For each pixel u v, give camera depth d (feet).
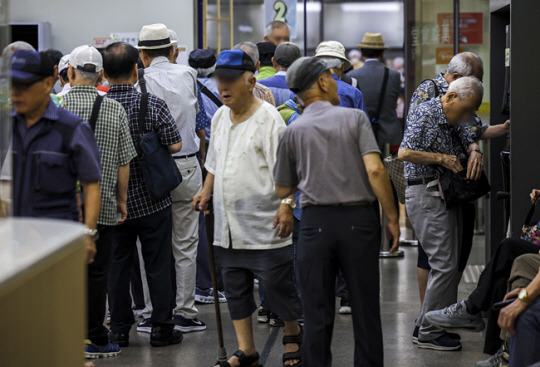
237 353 22.16
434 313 23.53
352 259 18.94
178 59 41.57
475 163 24.00
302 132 19.26
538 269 19.93
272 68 30.81
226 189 21.65
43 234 12.09
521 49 23.91
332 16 78.89
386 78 38.78
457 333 26.66
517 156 24.06
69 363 11.95
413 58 44.75
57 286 11.39
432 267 24.57
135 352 24.82
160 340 25.38
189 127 26.43
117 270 25.16
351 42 79.20
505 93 26.13
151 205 24.45
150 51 26.61
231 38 43.04
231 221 21.62
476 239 43.78
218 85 21.29
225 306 30.94
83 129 19.44
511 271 20.44
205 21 42.91
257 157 21.52
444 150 24.06
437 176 24.22
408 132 24.06
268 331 27.30
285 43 29.12
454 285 24.54
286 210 20.53
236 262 21.93
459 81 23.86
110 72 24.36
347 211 18.97
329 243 19.01
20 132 19.16
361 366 19.29
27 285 10.37
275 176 19.98
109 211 22.39
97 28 41.47
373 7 78.64
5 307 9.78
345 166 18.94
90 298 23.04
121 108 22.71
